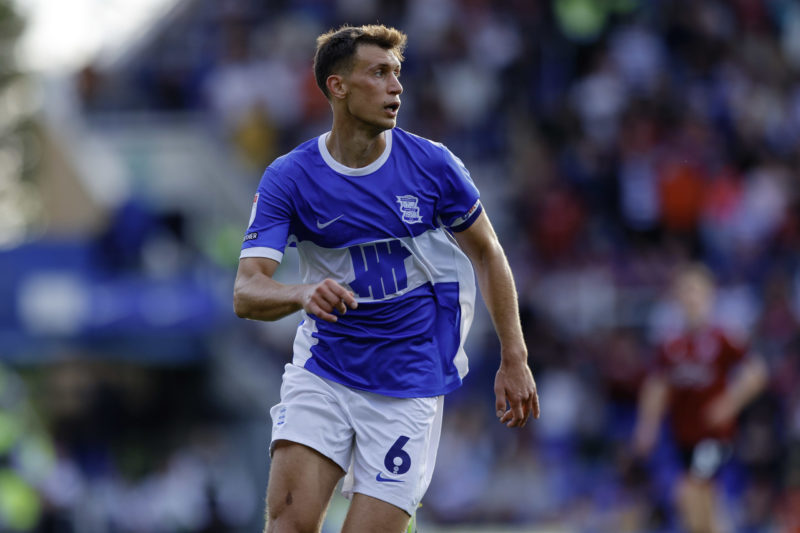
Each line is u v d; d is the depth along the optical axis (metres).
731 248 50.19
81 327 49.62
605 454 44.44
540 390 46.00
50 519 37.56
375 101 15.33
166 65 60.72
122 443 50.00
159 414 51.38
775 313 46.97
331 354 15.90
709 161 53.00
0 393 43.84
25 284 49.91
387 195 15.69
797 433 43.03
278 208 15.68
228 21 59.25
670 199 50.50
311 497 15.52
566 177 52.16
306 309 14.48
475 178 53.53
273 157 55.38
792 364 45.44
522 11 58.12
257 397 50.22
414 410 15.88
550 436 45.16
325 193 15.66
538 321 47.16
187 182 55.19
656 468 40.44
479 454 44.91
